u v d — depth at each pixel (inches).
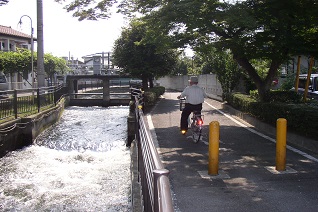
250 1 406.0
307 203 200.5
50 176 368.2
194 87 377.4
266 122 456.1
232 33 462.9
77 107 1284.4
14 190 325.4
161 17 422.9
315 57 434.0
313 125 325.4
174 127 484.7
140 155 219.0
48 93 816.9
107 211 271.1
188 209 194.4
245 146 354.0
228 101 695.7
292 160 294.0
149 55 983.6
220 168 274.1
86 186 332.8
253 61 603.5
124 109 1191.6
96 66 1343.5
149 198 112.0
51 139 602.5
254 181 241.3
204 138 401.4
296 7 384.2
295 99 502.6
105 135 637.9
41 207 283.4
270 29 421.1
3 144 461.1
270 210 191.6
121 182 341.1
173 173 263.0
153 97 788.6
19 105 582.2
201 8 400.2
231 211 191.3
